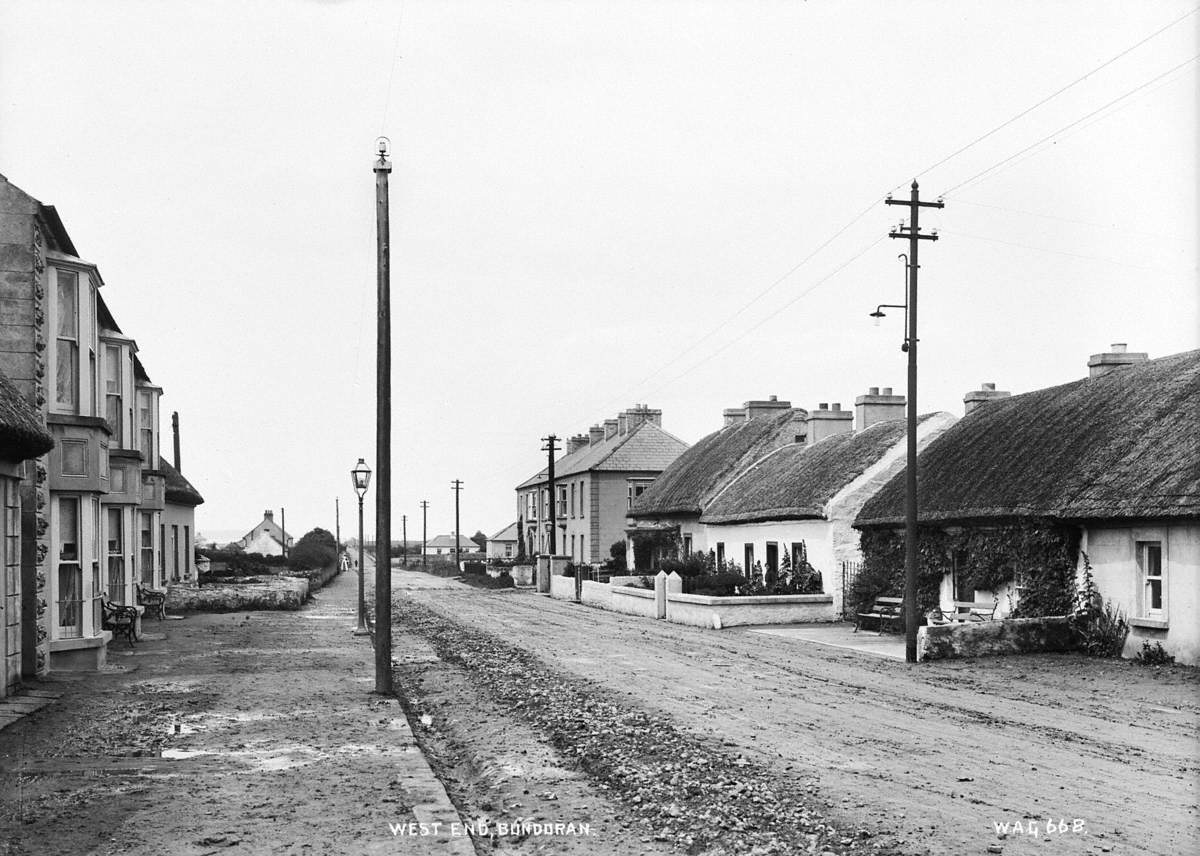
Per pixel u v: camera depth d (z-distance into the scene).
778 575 33.56
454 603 44.34
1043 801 9.40
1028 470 23.17
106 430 19.61
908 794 9.65
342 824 8.65
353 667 19.78
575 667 19.95
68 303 18.84
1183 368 22.77
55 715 13.91
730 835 8.44
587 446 77.94
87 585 19.09
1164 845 8.07
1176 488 18.61
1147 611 19.61
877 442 32.12
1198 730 12.93
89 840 8.16
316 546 78.25
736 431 47.69
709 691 16.47
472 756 12.09
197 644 24.30
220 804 9.27
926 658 20.38
